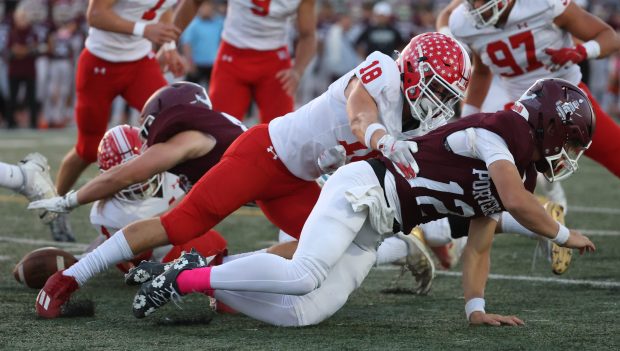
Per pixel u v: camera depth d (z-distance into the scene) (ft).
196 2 51.52
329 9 129.18
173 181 36.60
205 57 111.24
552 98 28.50
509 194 27.73
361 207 28.68
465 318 32.04
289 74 52.01
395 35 120.57
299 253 29.01
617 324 30.99
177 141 32.91
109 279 38.40
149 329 29.84
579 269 41.42
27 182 39.14
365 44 120.88
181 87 35.14
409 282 38.88
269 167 32.22
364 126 29.01
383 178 29.19
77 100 48.93
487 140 28.25
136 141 35.78
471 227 31.17
